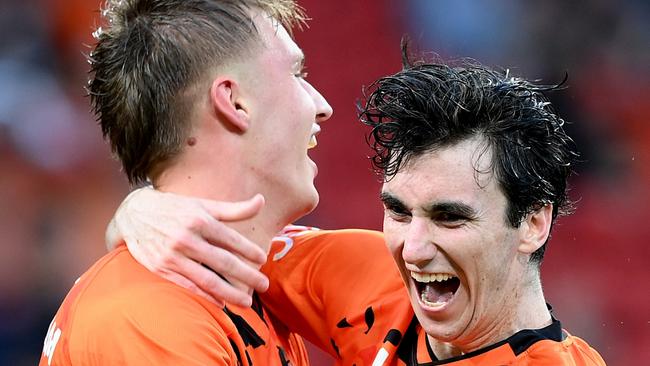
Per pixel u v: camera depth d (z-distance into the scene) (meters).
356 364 6.64
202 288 5.78
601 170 19.42
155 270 5.77
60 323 5.90
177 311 5.61
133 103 6.07
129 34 6.15
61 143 19.38
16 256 18.09
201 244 5.70
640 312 17.83
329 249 6.93
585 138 19.69
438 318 5.93
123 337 5.49
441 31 21.05
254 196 6.14
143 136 6.09
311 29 21.84
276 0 6.33
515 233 5.83
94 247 18.64
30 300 17.78
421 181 5.66
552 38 20.55
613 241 18.56
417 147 5.68
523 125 5.76
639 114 19.83
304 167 6.36
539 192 5.83
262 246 6.30
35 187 18.88
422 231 5.72
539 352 5.86
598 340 17.73
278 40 6.22
